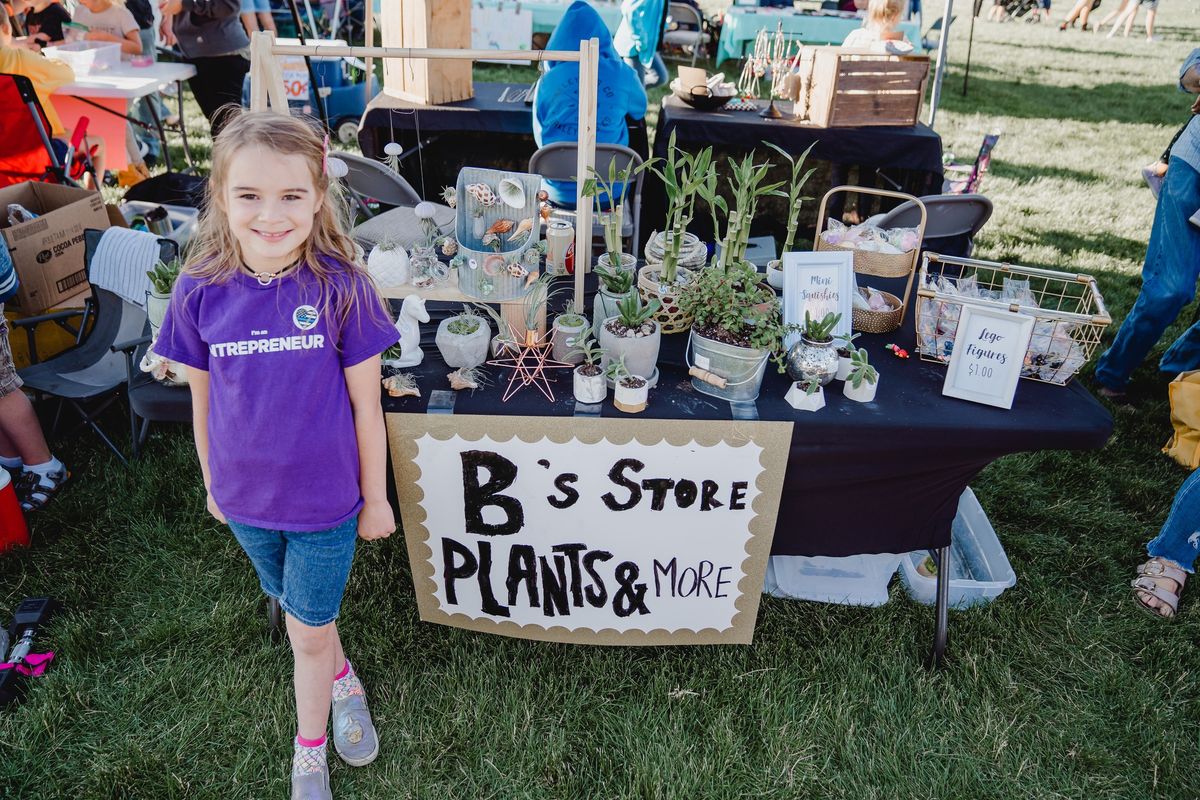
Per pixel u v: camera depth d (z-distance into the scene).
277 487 1.47
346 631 2.26
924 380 1.98
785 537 2.06
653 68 7.27
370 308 1.46
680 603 2.10
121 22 4.95
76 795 1.85
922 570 2.45
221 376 1.42
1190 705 2.16
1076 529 2.80
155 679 2.11
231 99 5.23
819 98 4.12
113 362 2.90
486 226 1.90
